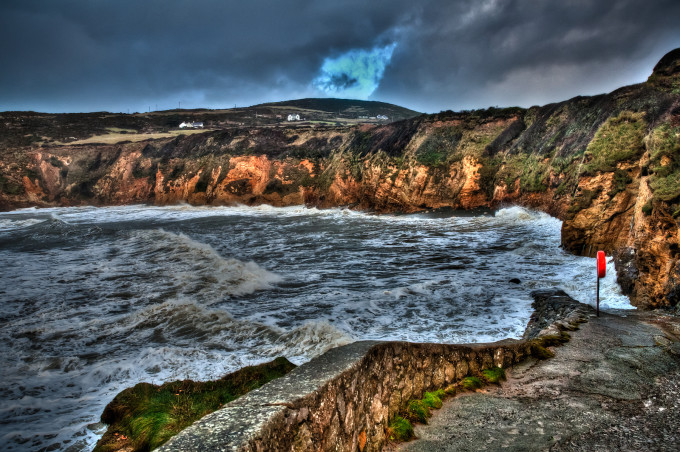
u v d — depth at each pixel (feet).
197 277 43.73
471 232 72.74
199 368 21.54
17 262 53.93
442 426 11.96
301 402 7.15
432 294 36.94
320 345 24.40
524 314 31.12
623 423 12.08
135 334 27.86
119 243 66.03
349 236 74.08
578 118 81.97
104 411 15.14
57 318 31.68
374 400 10.27
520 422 12.26
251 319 30.99
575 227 51.13
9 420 15.87
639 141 48.80
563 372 16.76
